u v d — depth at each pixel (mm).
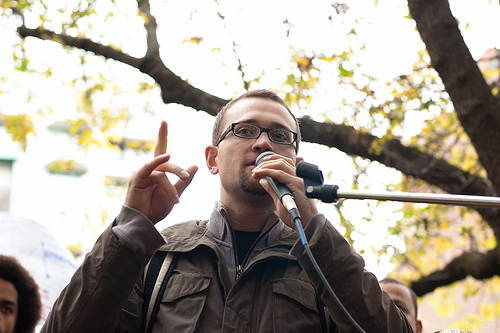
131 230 2455
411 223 8273
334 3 6812
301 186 2562
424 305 12883
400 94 6426
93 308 2385
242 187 2807
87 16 7297
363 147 6398
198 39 7160
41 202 24141
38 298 3639
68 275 4250
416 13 4992
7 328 3457
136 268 2445
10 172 24625
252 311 2539
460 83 4840
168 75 6527
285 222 2566
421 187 7492
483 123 4773
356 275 2488
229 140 2898
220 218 2850
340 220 7055
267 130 2887
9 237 4199
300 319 2543
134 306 2559
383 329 2445
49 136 23625
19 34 7281
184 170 2568
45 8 7281
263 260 2633
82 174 23422
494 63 8414
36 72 8188
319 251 2475
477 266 7520
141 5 7090
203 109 6527
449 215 8898
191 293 2555
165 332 2473
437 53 4898
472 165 7160
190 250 2682
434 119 7254
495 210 5500
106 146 9188
